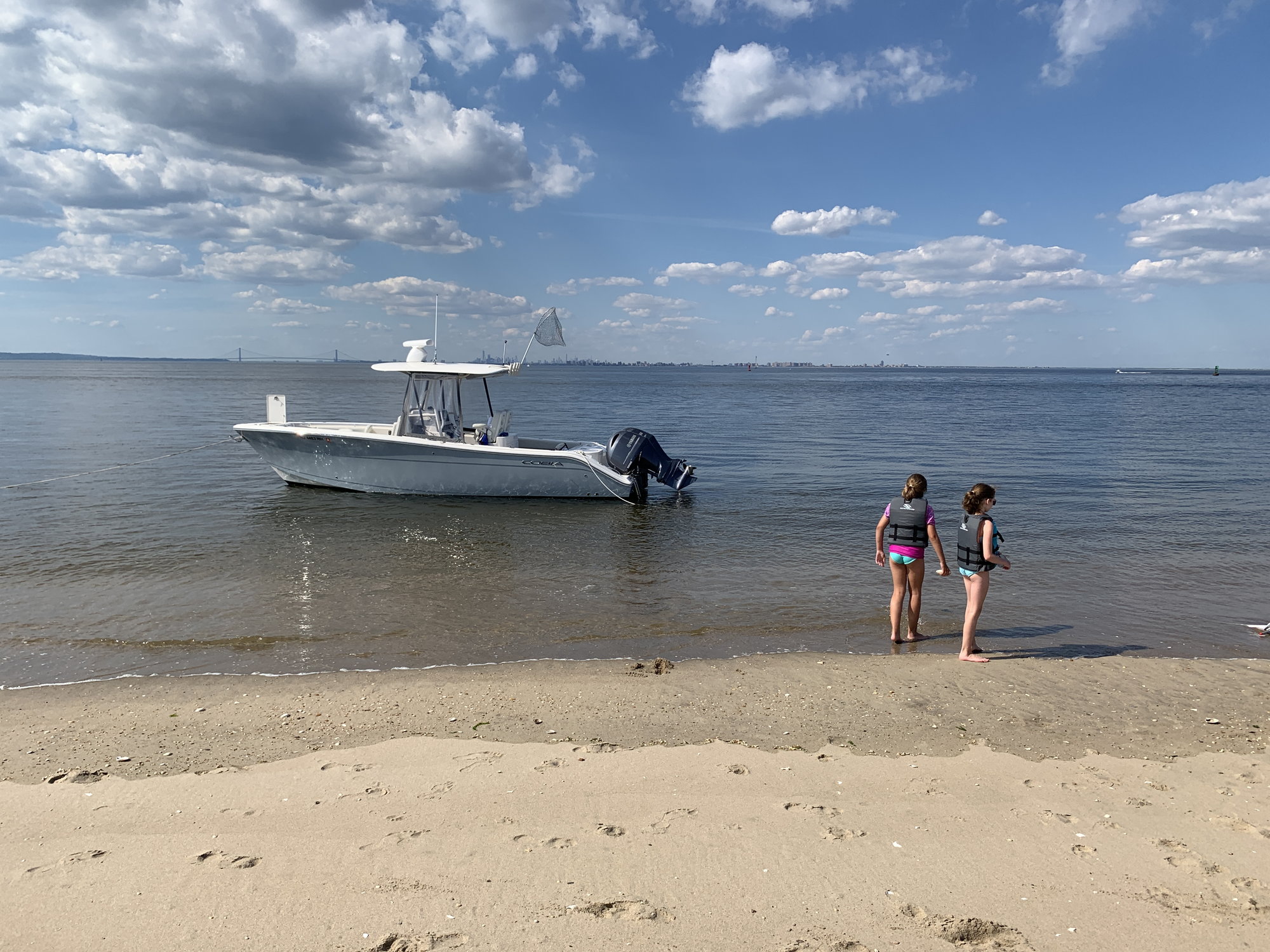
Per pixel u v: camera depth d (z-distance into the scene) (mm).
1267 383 156625
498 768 4707
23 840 3826
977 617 7113
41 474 18219
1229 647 7613
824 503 15742
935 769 4781
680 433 32531
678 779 4555
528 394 71500
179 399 53375
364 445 15398
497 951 2951
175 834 3873
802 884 3447
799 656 7246
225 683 6414
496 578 9875
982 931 3129
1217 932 3145
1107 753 5125
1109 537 12625
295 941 3010
